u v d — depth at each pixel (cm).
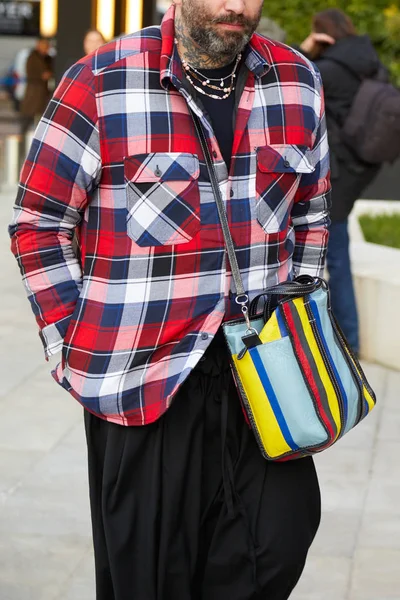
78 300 280
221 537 289
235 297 276
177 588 292
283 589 290
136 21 1584
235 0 257
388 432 562
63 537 429
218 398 282
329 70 646
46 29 1695
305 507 288
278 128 280
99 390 277
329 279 675
